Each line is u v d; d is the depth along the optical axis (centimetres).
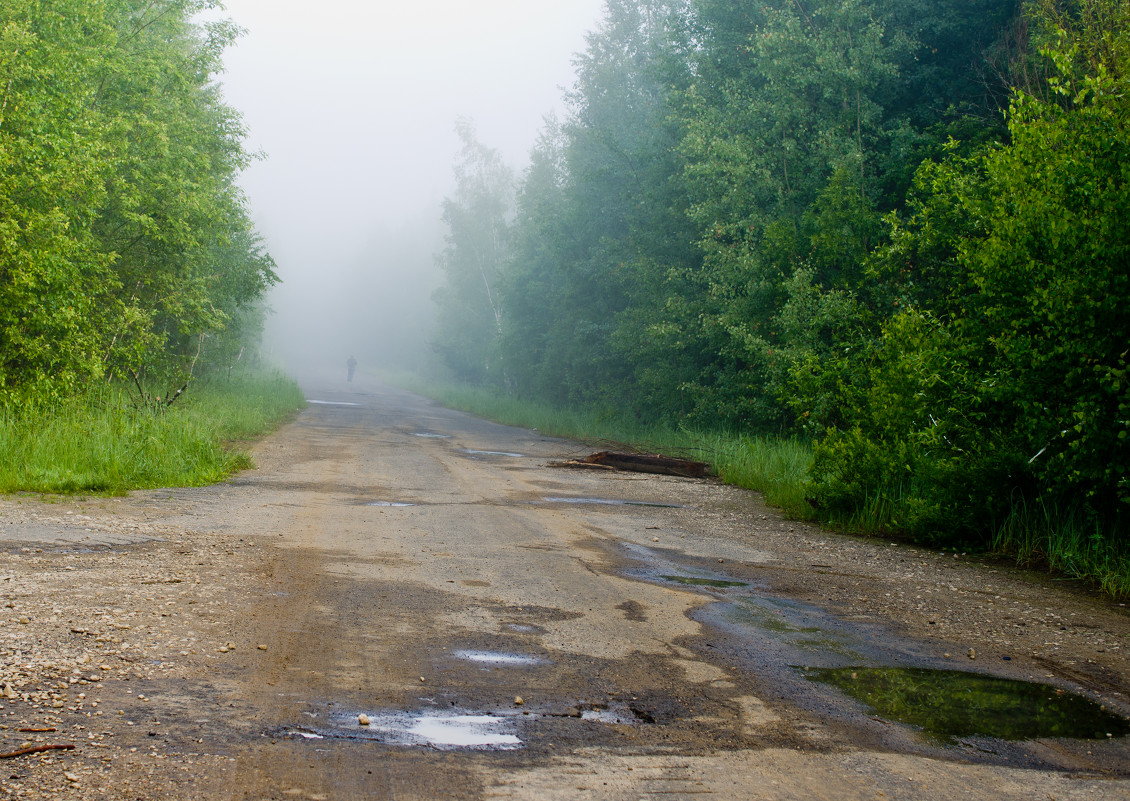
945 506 977
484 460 1750
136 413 1391
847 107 2130
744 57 2438
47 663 422
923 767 358
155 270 2033
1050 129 998
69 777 307
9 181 1333
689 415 2330
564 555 803
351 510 1011
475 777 328
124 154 1781
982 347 1065
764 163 2195
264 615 540
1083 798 334
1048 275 951
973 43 2131
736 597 670
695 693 439
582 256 3581
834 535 1037
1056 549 877
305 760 336
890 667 506
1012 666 522
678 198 2619
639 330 2731
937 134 2067
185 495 1052
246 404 2545
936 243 1653
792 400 1727
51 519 811
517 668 466
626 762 349
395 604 587
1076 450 884
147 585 591
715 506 1245
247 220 2294
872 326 1898
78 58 1562
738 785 331
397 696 414
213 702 391
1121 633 615
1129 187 891
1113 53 1117
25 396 1310
